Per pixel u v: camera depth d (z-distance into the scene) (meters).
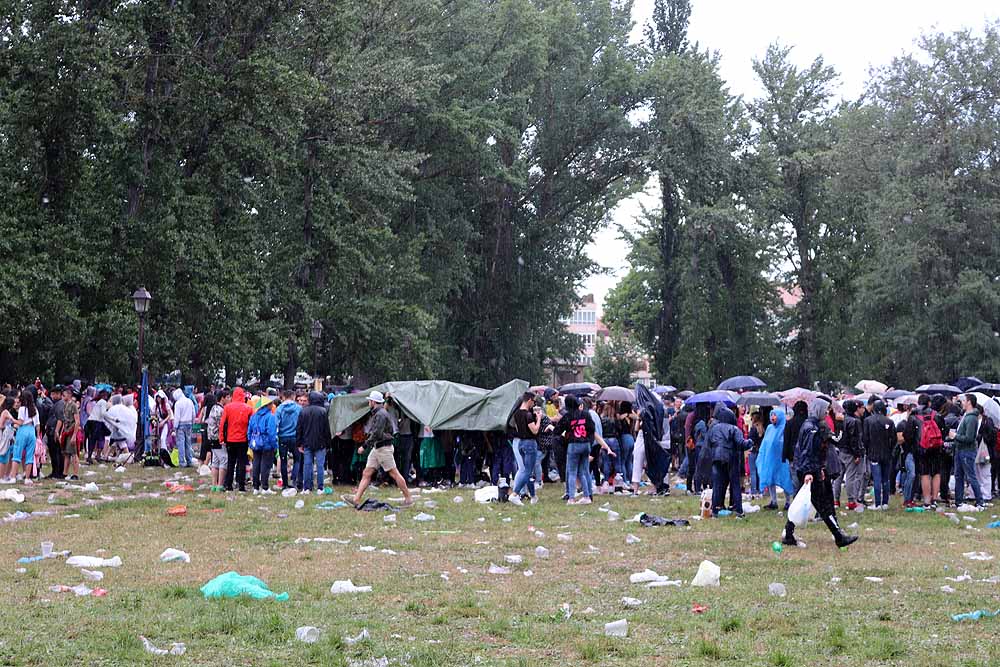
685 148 67.56
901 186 55.09
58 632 8.48
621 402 24.09
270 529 15.81
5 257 32.69
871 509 20.56
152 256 36.50
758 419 23.08
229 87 37.41
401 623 9.17
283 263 45.94
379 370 51.19
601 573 12.24
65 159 35.75
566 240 73.81
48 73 33.94
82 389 31.61
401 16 52.69
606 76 69.50
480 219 68.06
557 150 69.88
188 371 39.62
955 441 20.77
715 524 17.44
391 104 50.28
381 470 23.91
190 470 28.16
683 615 9.65
